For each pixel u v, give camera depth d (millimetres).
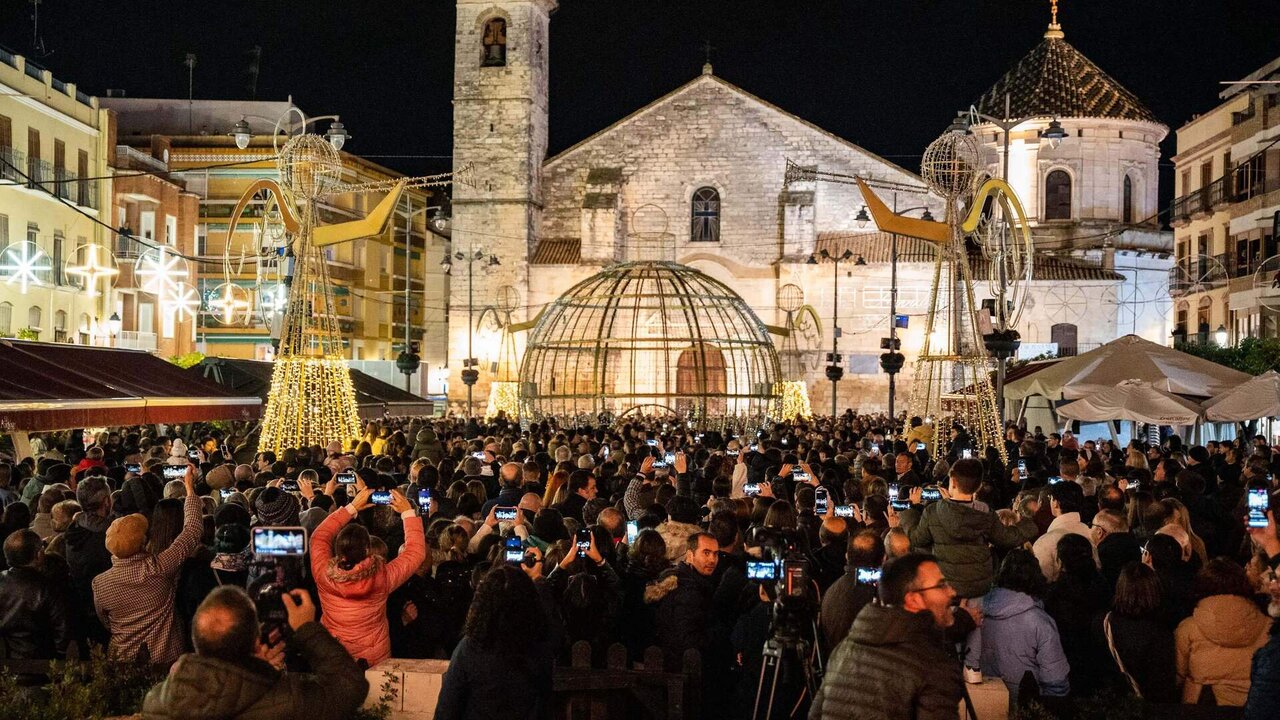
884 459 21047
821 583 11406
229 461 22234
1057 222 72562
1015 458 28516
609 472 19938
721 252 74438
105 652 10086
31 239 50094
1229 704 8664
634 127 75562
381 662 9469
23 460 21750
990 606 9258
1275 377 26203
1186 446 28000
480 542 11758
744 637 9328
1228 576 8836
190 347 62406
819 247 72938
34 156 50406
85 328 54062
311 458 22172
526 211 74062
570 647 9688
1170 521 12422
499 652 7551
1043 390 28797
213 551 11875
